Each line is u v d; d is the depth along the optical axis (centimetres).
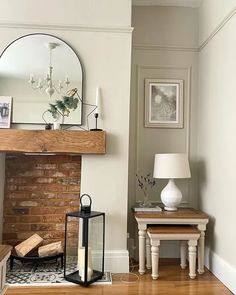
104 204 296
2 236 315
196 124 351
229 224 261
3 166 312
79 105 301
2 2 298
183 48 351
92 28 302
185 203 345
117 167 298
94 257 288
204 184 326
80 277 259
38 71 301
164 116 347
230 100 263
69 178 322
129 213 337
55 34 302
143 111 347
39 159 321
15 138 281
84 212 271
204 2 335
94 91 302
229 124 265
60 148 284
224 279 262
